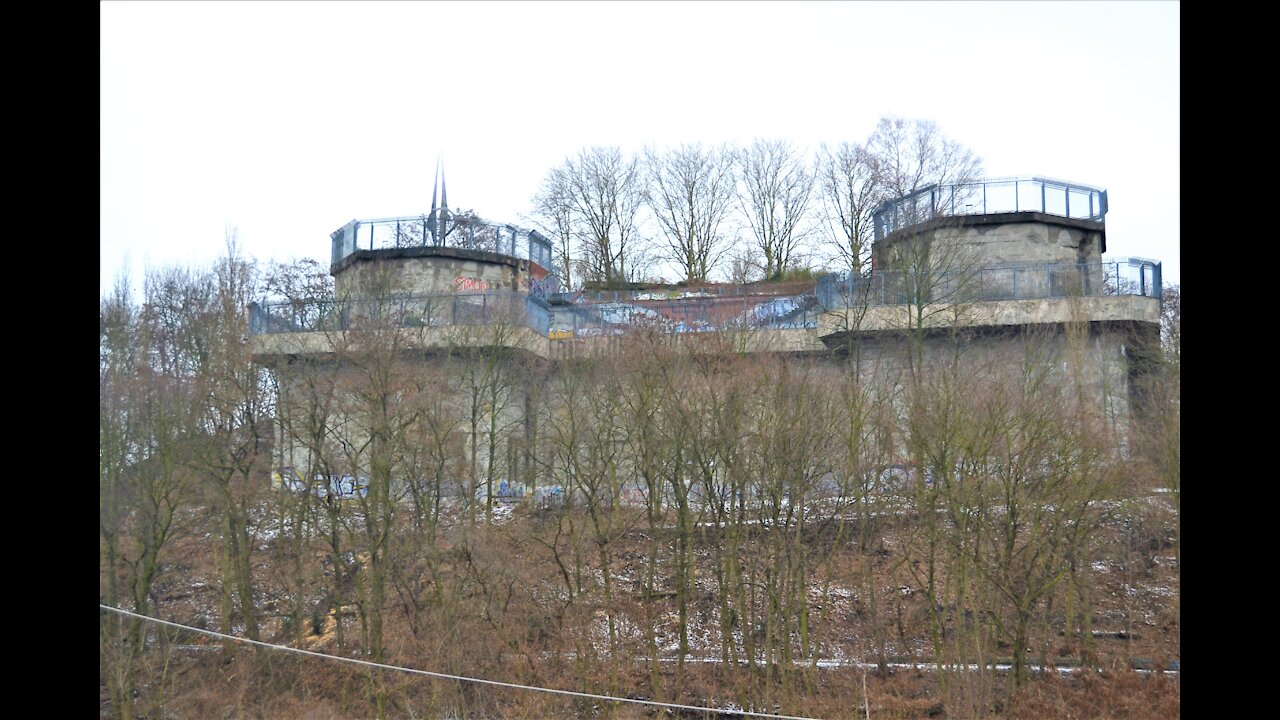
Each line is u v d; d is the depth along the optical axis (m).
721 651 32.44
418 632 31.59
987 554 31.19
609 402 35.00
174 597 33.12
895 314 41.75
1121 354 39.72
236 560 32.84
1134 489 32.22
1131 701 28.70
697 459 32.31
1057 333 40.16
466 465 36.34
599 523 34.59
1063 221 46.06
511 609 32.28
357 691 30.91
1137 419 35.06
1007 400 31.47
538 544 34.16
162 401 31.34
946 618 32.84
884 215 47.38
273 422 35.44
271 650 31.53
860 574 33.12
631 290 65.31
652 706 30.11
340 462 35.41
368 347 34.69
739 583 31.53
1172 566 33.38
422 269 48.19
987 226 45.56
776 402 32.59
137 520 30.33
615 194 81.69
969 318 40.47
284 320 39.03
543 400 38.53
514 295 41.75
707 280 73.56
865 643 32.53
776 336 41.78
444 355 39.69
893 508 33.72
